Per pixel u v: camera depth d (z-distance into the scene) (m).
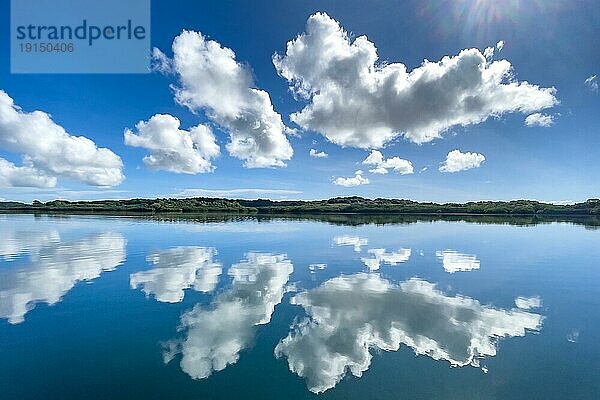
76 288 16.41
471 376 8.70
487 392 8.03
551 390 8.10
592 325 12.02
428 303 14.38
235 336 11.05
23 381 8.48
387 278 18.80
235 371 8.93
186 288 16.55
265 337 10.97
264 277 18.89
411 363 9.33
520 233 44.59
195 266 21.81
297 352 9.96
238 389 8.16
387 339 10.83
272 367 9.11
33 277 18.56
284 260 24.11
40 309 13.48
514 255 26.58
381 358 9.59
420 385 8.29
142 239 36.31
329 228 51.72
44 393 8.02
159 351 10.02
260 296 15.28
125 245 31.44
